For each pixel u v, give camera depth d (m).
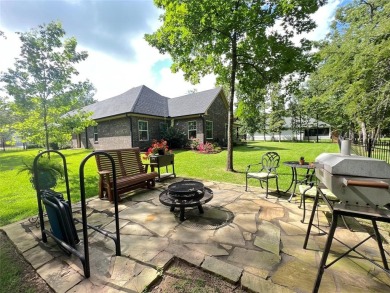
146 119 12.90
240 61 6.29
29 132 5.76
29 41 5.13
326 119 20.98
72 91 5.91
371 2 9.37
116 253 1.97
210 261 1.86
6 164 8.80
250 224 2.63
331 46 8.59
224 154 10.59
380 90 5.66
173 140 13.73
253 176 3.93
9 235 2.43
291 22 5.29
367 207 1.42
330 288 1.54
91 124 6.57
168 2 5.13
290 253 1.99
